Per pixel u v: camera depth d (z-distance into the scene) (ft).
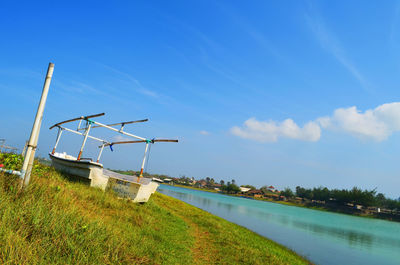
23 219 14.62
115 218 25.23
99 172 38.81
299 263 35.45
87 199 28.78
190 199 153.79
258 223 84.58
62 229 15.14
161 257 18.95
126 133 44.37
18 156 24.32
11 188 17.46
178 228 33.17
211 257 24.54
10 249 11.04
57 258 12.38
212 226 42.09
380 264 50.29
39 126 19.07
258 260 25.98
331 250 57.52
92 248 14.73
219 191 487.20
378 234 105.40
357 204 276.00
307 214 178.60
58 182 27.68
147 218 30.09
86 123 42.01
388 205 300.81
